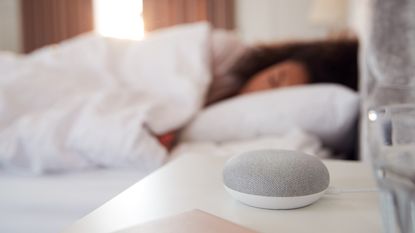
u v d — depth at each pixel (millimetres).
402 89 453
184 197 414
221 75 1271
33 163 802
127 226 330
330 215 363
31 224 753
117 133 791
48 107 954
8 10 3428
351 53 1096
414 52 472
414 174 283
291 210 375
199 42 1227
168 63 1191
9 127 864
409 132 299
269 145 825
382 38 498
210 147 907
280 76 1112
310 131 929
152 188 445
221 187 448
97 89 1115
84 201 738
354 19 1913
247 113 970
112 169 821
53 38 3354
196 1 3123
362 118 833
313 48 1146
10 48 3486
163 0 3188
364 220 351
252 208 381
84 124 818
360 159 902
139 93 1081
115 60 1266
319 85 1000
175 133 1012
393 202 286
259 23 3105
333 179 473
